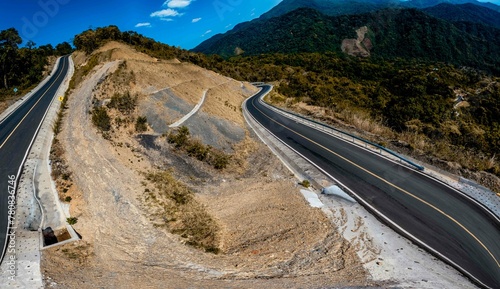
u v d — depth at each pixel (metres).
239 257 10.09
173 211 13.20
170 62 41.22
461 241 10.59
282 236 11.38
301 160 19.23
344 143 21.95
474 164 15.94
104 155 17.52
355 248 10.23
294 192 15.20
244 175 18.30
